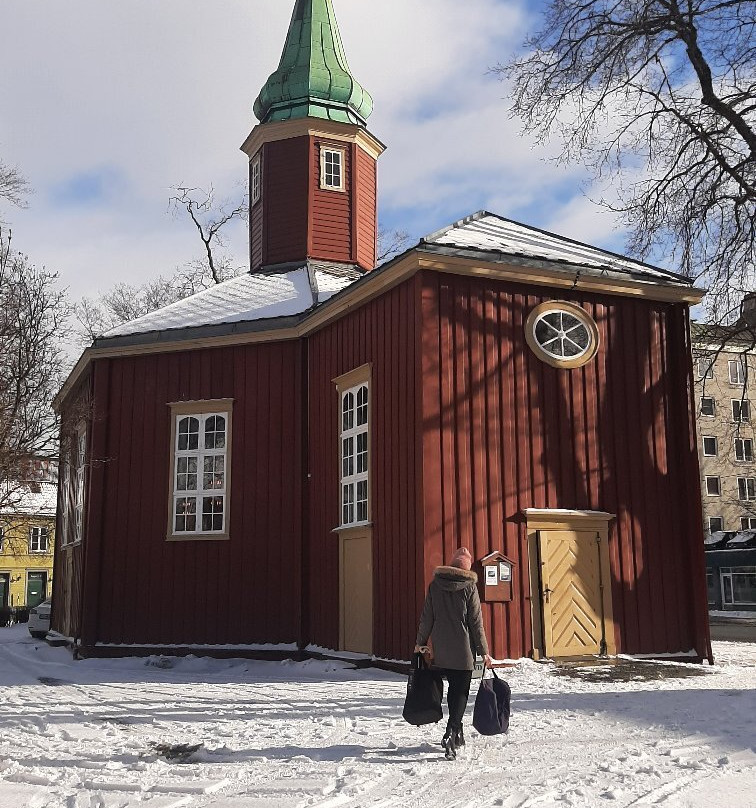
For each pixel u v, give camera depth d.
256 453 16.55
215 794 5.80
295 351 16.73
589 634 13.08
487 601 12.40
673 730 7.61
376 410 13.84
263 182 21.86
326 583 15.10
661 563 13.88
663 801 5.36
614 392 14.07
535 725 7.93
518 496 12.95
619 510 13.72
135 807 5.53
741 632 26.80
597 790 5.64
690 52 17.75
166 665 15.41
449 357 12.81
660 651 13.58
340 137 21.95
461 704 6.67
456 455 12.59
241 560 16.25
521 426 13.19
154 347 17.31
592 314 14.17
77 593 18.53
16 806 5.64
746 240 17.80
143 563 16.73
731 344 19.78
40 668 15.23
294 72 22.08
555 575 12.98
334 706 9.36
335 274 20.89
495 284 13.43
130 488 17.06
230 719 8.74
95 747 7.51
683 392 14.50
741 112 17.73
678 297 14.64
